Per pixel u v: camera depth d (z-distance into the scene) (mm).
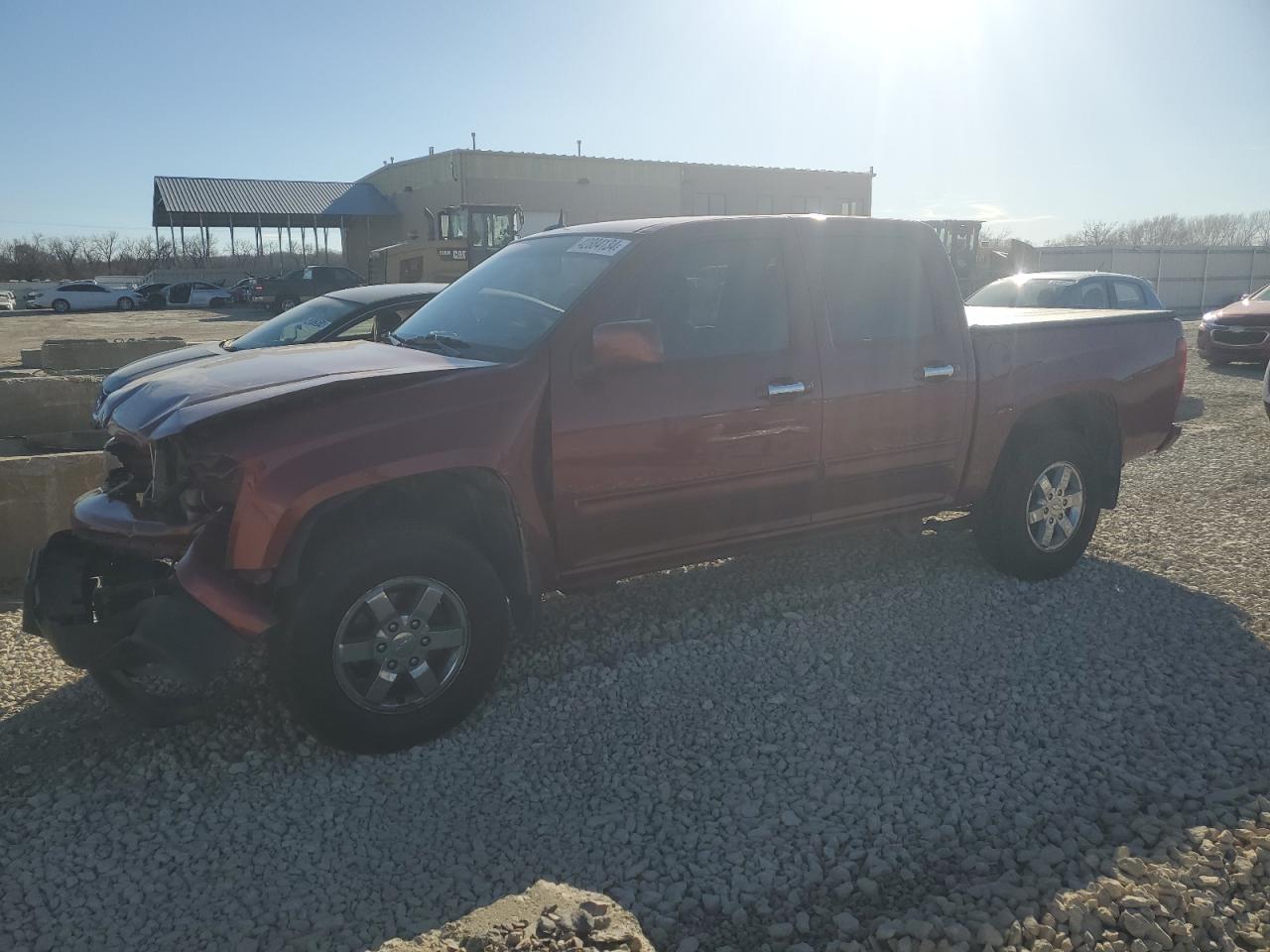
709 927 2674
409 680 3619
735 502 4316
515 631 4613
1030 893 2721
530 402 3768
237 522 3258
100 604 3648
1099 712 3809
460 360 3932
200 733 3748
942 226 28172
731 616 4789
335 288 40156
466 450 3600
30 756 3605
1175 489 7273
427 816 3211
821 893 2799
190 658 3209
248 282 45125
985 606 4906
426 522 3641
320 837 3107
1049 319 5469
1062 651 4379
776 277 4430
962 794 3266
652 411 4012
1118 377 5434
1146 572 5391
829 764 3467
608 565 4090
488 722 3801
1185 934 2557
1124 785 3295
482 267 4996
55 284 52500
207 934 2666
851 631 4609
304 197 50812
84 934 2670
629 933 2559
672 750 3590
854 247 4680
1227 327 14352
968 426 4922
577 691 4031
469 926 2605
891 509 4809
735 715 3834
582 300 3963
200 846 3061
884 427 4645
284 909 2766
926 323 4820
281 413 3385
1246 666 4184
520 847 3037
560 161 40562
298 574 3477
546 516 3859
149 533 3473
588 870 2918
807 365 4406
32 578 3623
